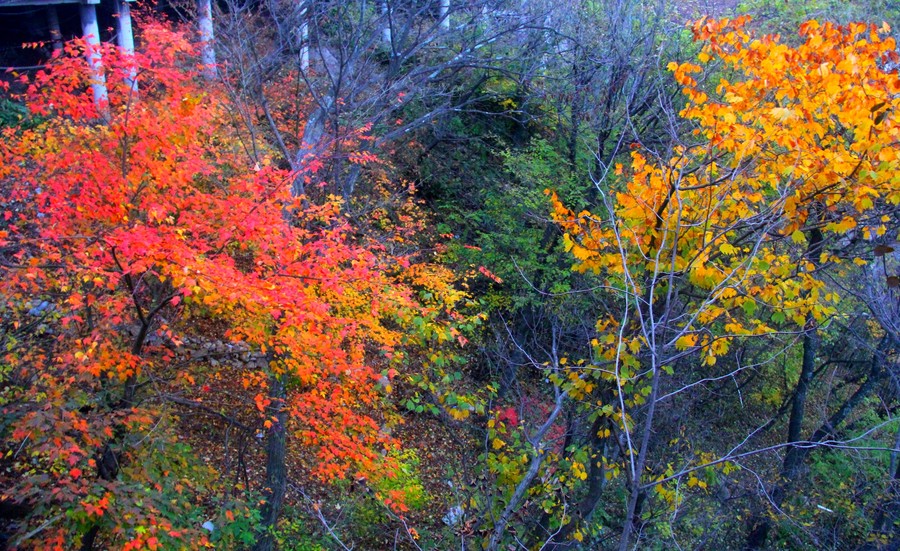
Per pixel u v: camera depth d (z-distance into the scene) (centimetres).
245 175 762
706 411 1254
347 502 1074
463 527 710
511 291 1402
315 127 1048
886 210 734
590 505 812
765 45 621
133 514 580
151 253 531
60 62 629
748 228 711
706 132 684
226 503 737
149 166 587
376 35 1350
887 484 1114
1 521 649
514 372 995
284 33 1234
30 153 664
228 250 701
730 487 1112
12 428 597
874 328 1248
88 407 664
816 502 1196
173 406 866
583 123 1415
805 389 1217
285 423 868
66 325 573
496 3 1462
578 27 1463
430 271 1116
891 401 1441
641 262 672
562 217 739
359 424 779
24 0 1262
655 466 865
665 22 1384
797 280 682
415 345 1182
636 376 666
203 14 1280
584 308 1155
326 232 712
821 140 680
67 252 616
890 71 643
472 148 1720
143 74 686
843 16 1281
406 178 1599
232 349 1025
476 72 1644
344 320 695
